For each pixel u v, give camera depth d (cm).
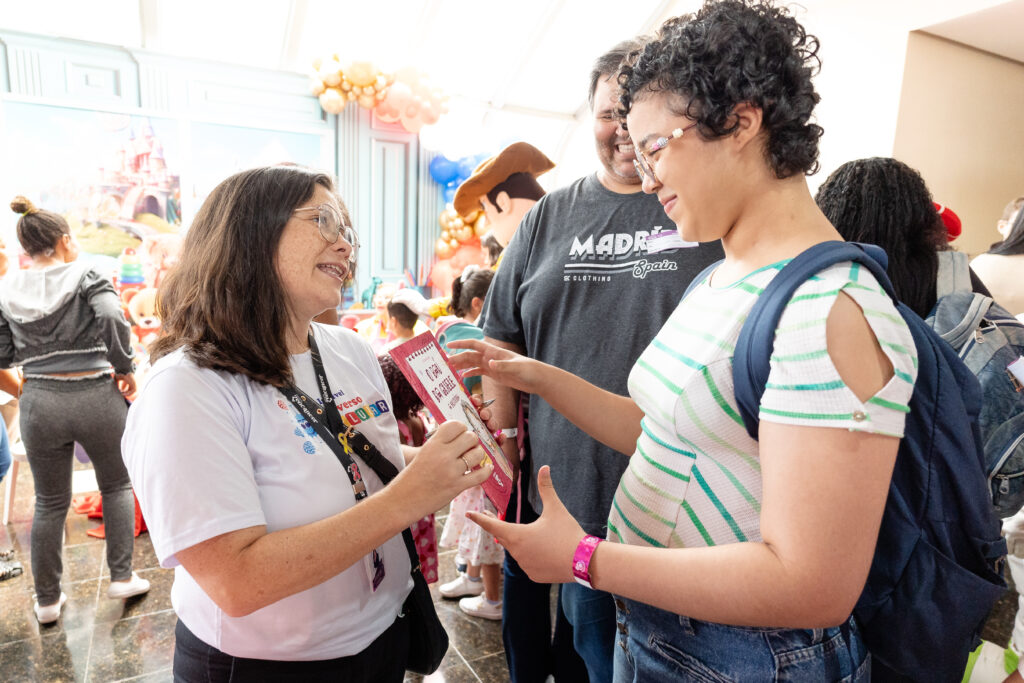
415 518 89
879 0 388
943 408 75
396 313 319
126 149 515
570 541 76
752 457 75
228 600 81
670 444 84
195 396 86
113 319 238
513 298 167
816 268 65
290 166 103
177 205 538
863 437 60
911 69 381
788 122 69
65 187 500
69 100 491
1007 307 207
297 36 529
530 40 564
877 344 62
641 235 142
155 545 82
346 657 100
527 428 184
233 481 84
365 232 618
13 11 460
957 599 76
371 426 110
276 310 96
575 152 689
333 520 86
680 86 69
